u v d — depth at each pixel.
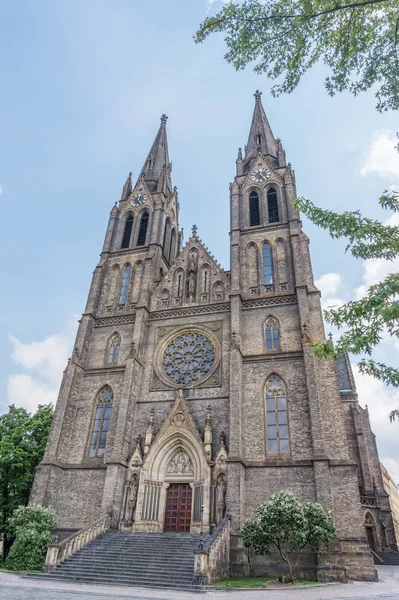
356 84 16.28
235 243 47.62
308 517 26.70
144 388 41.69
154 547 29.05
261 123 65.75
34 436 42.59
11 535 37.62
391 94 15.71
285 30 15.94
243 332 41.34
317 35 15.98
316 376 35.34
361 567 27.69
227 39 16.58
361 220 14.92
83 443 39.84
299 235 45.50
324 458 31.50
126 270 52.59
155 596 19.14
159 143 72.12
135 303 48.66
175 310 46.03
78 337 46.31
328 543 27.05
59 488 37.47
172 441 37.06
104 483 36.00
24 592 18.84
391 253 14.68
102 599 17.50
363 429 59.75
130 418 39.19
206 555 24.11
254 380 37.94
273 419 35.97
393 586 24.06
